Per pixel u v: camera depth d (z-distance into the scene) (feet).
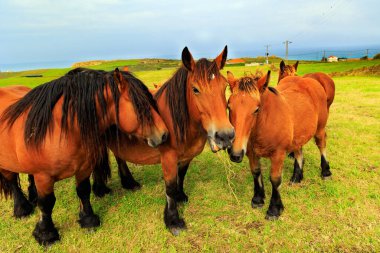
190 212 12.69
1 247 10.89
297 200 13.00
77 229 11.85
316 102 13.47
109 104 9.54
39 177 9.85
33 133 9.20
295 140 12.23
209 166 17.37
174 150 10.66
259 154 11.50
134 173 17.10
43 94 9.50
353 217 11.58
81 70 10.18
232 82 10.19
